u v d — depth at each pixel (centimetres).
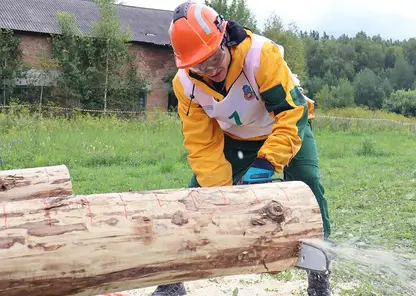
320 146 1463
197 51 286
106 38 2641
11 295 187
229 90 315
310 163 357
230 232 214
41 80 2603
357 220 624
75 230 194
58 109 2403
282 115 304
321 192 364
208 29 287
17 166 969
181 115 353
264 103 321
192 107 345
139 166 1054
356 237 511
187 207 213
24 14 2708
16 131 1448
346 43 7125
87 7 3027
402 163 1162
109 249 196
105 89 2652
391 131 2170
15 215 191
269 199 227
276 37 3247
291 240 225
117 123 1827
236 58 300
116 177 904
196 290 401
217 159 346
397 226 589
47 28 2639
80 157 1088
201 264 212
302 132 308
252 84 310
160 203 211
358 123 2189
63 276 191
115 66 2686
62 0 3017
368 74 5781
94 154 1109
